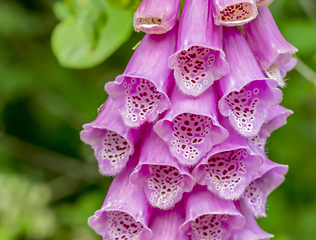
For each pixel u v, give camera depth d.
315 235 1.01
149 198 0.52
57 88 1.24
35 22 1.24
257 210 0.54
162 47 0.52
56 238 1.14
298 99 1.00
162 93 0.51
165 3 0.51
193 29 0.51
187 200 0.53
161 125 0.52
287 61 0.54
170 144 0.52
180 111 0.51
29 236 1.10
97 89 1.21
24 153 1.38
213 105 0.52
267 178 0.55
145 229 0.53
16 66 1.25
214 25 0.52
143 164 0.53
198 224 0.53
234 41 0.53
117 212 0.54
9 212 1.05
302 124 1.07
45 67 1.25
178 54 0.52
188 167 0.52
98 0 0.60
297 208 1.08
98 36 0.60
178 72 0.51
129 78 0.52
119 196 0.54
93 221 0.54
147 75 0.52
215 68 0.51
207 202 0.53
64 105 1.27
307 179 1.08
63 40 0.61
